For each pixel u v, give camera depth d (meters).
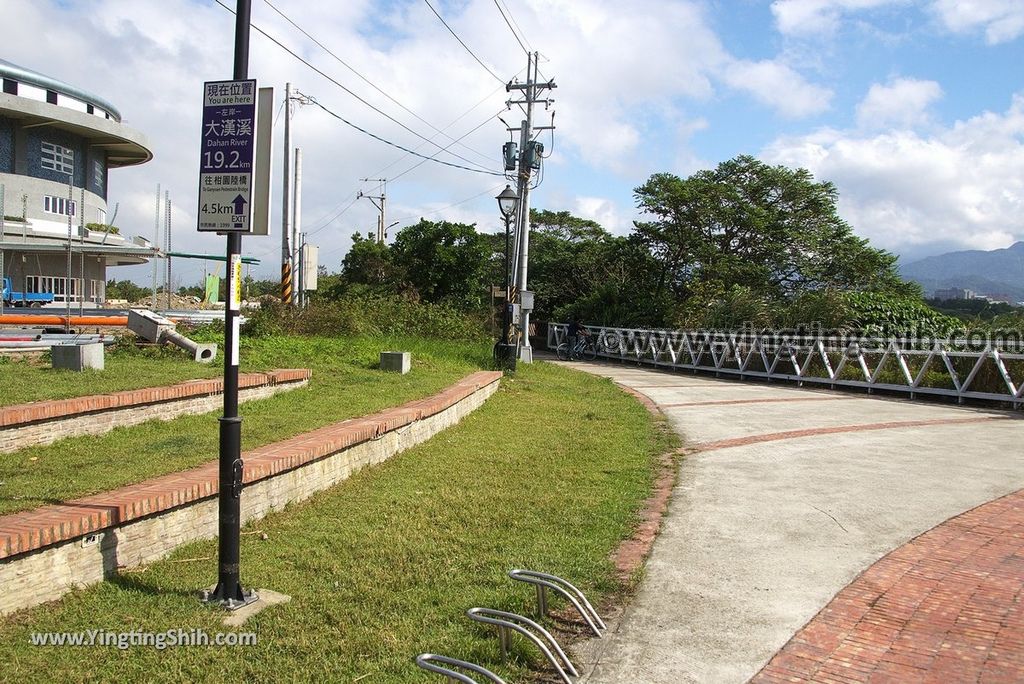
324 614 4.34
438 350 17.92
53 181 31.94
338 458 7.09
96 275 30.80
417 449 8.91
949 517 6.56
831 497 7.27
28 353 10.29
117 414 7.40
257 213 4.37
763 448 9.81
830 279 28.67
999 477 8.08
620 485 7.61
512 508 6.61
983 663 3.97
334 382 11.36
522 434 10.29
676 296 31.50
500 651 3.98
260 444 6.93
